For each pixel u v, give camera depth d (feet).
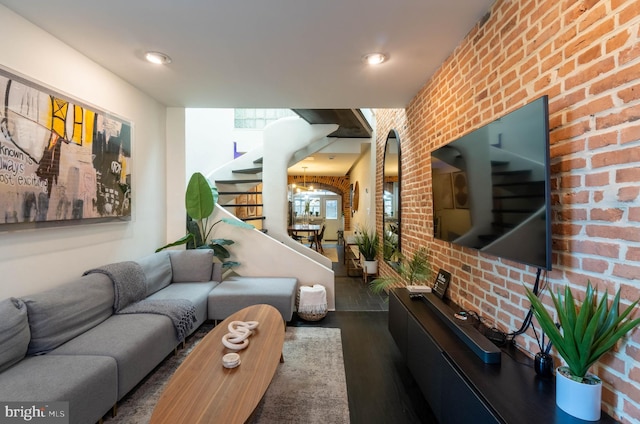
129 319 7.14
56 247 6.70
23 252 5.95
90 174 7.49
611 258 3.41
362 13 5.74
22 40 5.84
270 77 8.64
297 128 15.71
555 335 3.67
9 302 5.28
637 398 3.16
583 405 3.40
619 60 3.31
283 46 6.95
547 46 4.35
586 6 3.72
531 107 4.12
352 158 22.30
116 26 6.19
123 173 8.84
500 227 4.92
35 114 6.04
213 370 5.06
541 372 4.28
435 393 5.30
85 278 6.99
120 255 8.93
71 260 7.12
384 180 15.26
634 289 3.17
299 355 8.32
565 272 4.07
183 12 5.71
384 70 8.21
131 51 7.22
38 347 5.52
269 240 12.25
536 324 4.65
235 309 9.70
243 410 4.10
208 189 11.68
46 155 6.27
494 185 5.08
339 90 9.61
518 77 4.97
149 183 10.47
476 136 5.65
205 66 7.98
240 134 21.20
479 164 5.57
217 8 5.58
